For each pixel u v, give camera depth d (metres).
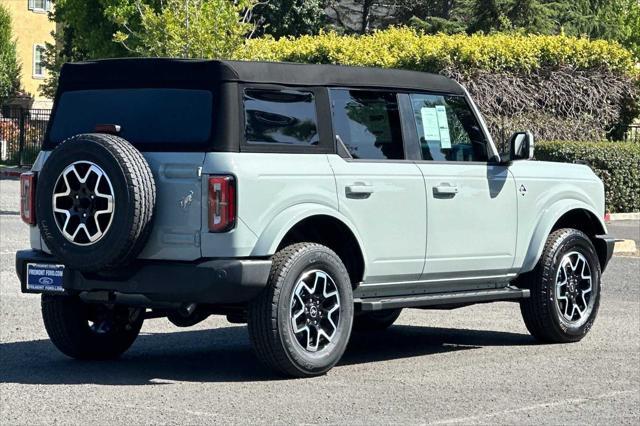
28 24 79.44
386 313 15.72
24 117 59.22
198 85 11.83
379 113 13.05
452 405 10.84
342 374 12.40
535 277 14.48
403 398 11.12
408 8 67.38
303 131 12.24
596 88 39.38
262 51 39.59
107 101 12.34
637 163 35.97
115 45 48.97
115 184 11.46
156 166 11.74
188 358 13.41
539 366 13.02
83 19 49.78
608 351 14.12
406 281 13.23
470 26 58.69
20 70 75.56
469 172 13.75
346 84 12.73
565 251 14.59
